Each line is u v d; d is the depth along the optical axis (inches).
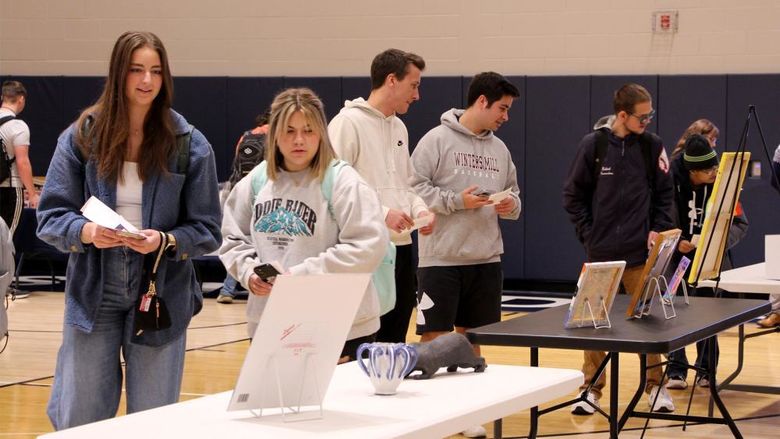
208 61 435.5
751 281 190.5
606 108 392.5
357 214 131.3
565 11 400.8
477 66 410.6
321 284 84.9
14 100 359.9
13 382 238.2
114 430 79.7
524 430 194.2
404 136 182.9
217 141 430.0
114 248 120.3
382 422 84.0
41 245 392.5
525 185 402.0
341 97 418.0
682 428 197.0
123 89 118.9
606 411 207.9
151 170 122.0
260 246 135.5
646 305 147.3
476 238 194.4
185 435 78.4
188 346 284.8
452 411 88.5
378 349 95.9
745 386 217.6
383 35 419.8
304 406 89.2
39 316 336.2
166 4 438.0
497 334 129.3
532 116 399.9
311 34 426.6
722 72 386.6
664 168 211.9
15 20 449.4
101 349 122.4
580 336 126.9
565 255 398.9
